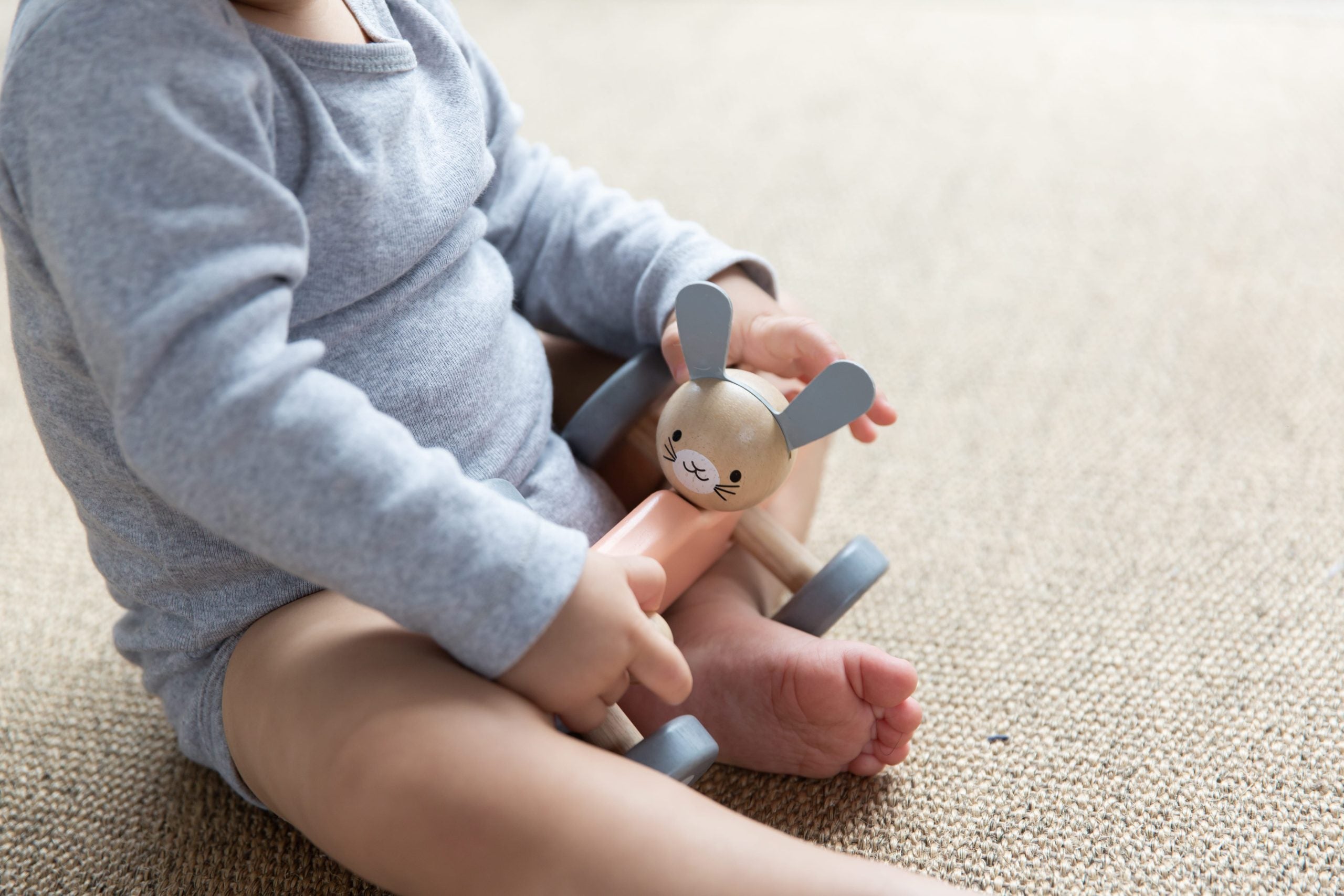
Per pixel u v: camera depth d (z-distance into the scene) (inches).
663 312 32.2
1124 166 60.4
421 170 28.0
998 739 31.6
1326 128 62.9
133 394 21.4
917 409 45.4
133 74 22.1
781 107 67.5
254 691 25.1
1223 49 72.4
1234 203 56.9
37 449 44.5
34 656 35.8
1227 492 40.4
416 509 22.1
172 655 28.0
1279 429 43.2
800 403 26.2
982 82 69.7
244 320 21.9
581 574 23.1
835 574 29.7
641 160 62.2
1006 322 50.0
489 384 29.0
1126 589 36.7
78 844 30.0
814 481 35.8
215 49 23.4
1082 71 70.3
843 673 27.7
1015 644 34.8
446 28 32.6
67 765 32.3
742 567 33.1
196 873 29.2
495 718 22.5
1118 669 33.7
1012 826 29.2
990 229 56.2
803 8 80.7
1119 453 42.6
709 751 24.7
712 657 29.5
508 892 21.8
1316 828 28.7
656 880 21.3
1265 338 48.1
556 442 31.2
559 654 22.9
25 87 22.4
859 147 63.2
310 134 25.5
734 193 59.3
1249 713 31.9
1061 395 45.7
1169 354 47.6
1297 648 34.0
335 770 22.7
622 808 21.7
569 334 36.2
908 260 54.2
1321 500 39.8
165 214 21.6
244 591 26.6
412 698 22.8
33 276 23.8
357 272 26.4
